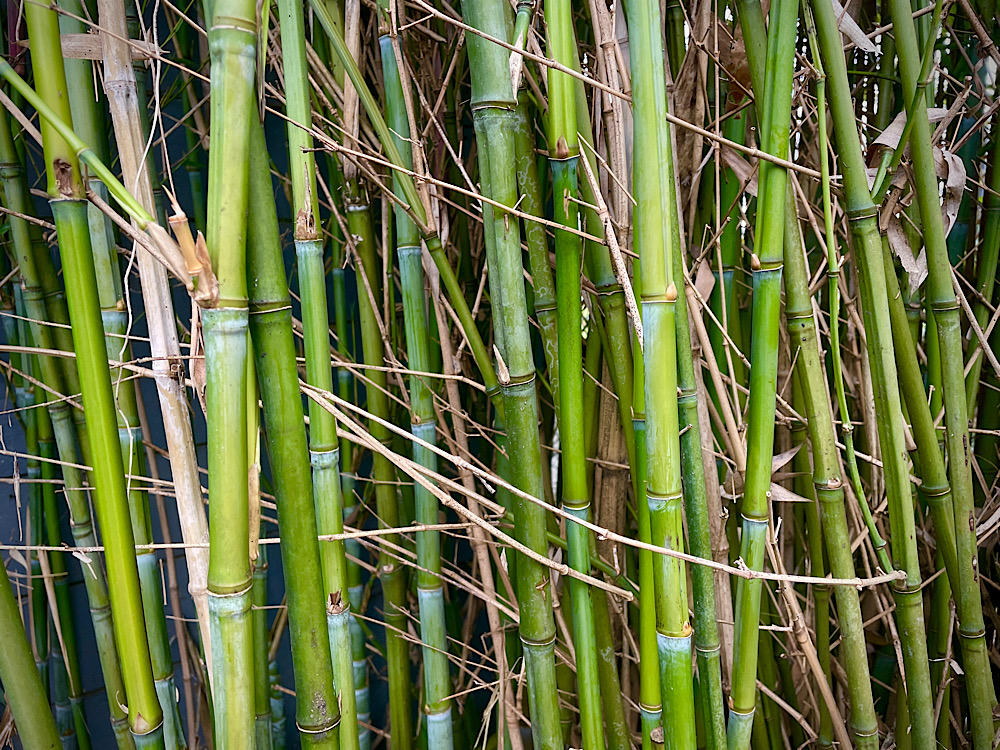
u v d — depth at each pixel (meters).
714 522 0.99
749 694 0.84
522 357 0.80
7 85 1.11
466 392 1.42
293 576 0.65
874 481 1.17
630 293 0.76
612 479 1.13
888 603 1.27
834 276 0.83
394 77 0.92
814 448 0.91
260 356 0.62
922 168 0.91
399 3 0.95
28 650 0.80
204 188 1.38
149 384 1.45
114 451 0.72
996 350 1.27
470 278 1.35
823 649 1.25
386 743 1.73
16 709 0.79
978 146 1.31
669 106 0.99
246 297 0.57
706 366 1.02
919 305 1.15
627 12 0.65
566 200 0.77
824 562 1.34
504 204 0.76
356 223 1.14
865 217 0.86
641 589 0.83
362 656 1.39
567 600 1.19
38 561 1.32
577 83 0.86
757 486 0.80
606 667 1.13
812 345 0.88
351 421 0.78
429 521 1.10
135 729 0.75
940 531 1.00
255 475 0.60
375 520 1.63
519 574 0.86
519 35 0.74
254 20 0.54
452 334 1.35
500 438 1.22
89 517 1.20
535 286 0.90
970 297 1.30
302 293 0.76
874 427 1.14
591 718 0.89
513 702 1.21
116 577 0.73
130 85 0.79
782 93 0.73
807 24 0.85
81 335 0.70
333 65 1.13
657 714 0.84
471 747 1.53
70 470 1.19
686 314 0.83
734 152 0.97
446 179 1.30
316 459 0.84
